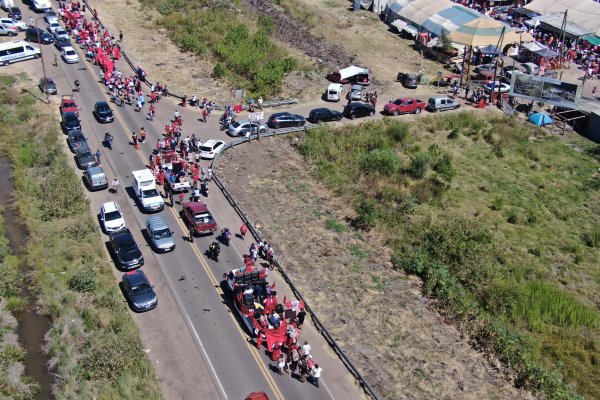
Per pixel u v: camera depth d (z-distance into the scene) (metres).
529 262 52.56
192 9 98.31
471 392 37.34
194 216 48.16
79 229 48.41
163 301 41.72
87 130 62.75
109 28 88.69
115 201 52.50
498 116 76.75
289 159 62.69
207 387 35.41
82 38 82.38
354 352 38.97
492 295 47.06
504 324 45.28
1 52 75.00
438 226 53.00
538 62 88.69
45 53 78.94
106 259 45.91
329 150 64.31
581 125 77.19
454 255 50.22
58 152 59.03
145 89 73.25
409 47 95.25
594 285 50.91
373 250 50.16
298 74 81.69
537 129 75.31
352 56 89.38
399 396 36.16
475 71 87.56
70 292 42.38
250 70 78.88
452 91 81.19
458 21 90.12
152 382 35.38
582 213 60.47
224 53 82.19
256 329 38.25
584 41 94.06
